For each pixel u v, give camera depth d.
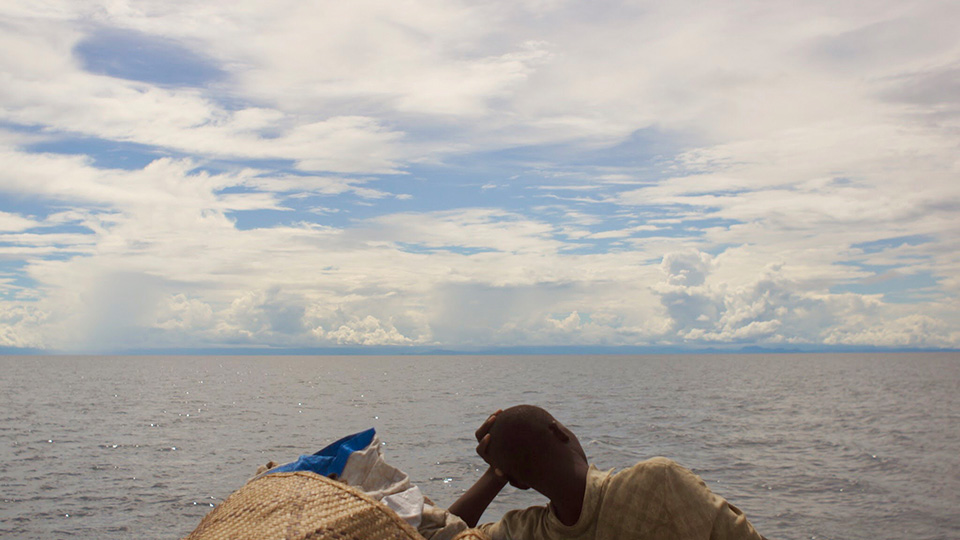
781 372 97.06
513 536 1.96
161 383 73.50
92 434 26.19
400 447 20.77
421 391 55.84
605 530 1.71
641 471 1.70
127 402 44.22
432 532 1.78
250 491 1.55
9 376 89.25
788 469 16.58
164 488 15.64
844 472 16.16
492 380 76.56
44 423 30.27
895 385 60.34
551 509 1.89
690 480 1.70
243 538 1.39
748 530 1.66
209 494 15.00
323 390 59.19
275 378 87.88
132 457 20.36
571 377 83.06
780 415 31.36
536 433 1.77
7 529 12.21
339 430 27.08
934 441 21.80
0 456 20.48
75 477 17.02
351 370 123.19
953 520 11.80
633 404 38.72
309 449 22.08
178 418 32.75
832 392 50.12
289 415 34.12
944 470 16.30
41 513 13.31
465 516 1.92
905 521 11.78
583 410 34.59
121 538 11.72
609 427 26.09
